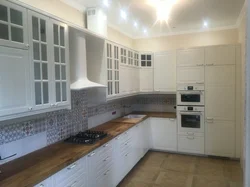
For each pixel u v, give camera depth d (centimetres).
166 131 466
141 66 486
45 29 205
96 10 320
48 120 260
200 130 436
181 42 488
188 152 450
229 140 416
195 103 435
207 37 464
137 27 445
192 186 320
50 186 182
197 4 314
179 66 442
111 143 294
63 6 287
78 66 272
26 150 228
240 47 398
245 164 54
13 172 181
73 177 212
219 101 418
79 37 274
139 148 411
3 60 162
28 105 184
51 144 262
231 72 407
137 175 359
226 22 421
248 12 53
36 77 196
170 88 473
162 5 315
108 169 284
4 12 165
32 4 238
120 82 383
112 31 429
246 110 54
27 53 183
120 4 311
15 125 216
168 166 394
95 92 337
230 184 322
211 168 382
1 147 201
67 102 236
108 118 417
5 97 164
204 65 423
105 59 326
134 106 543
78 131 319
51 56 211
